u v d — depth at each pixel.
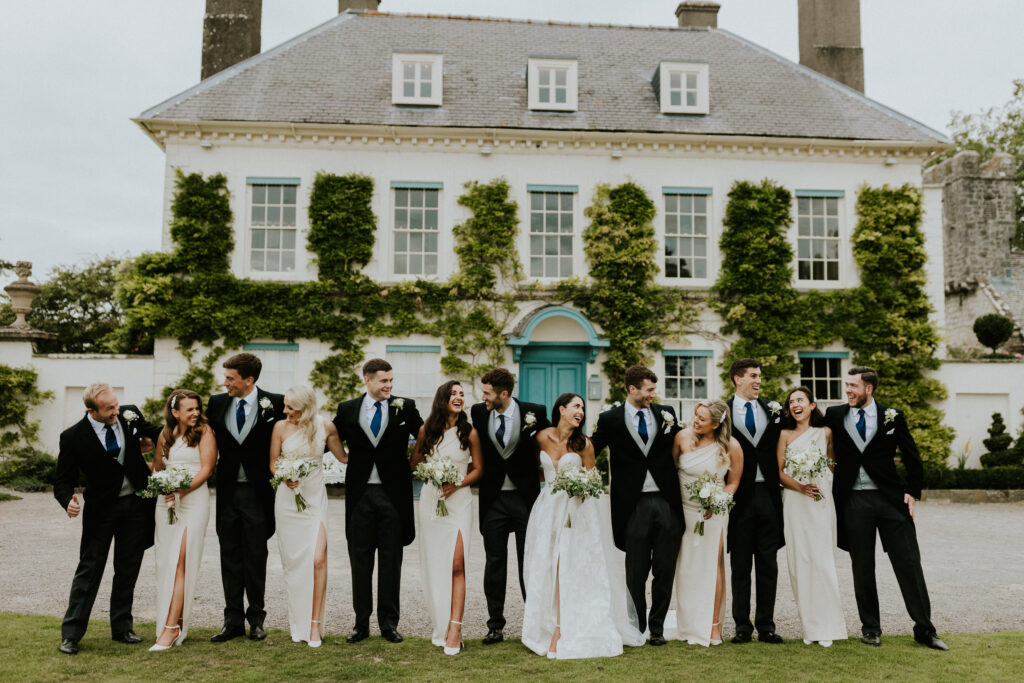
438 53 15.84
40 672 4.24
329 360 14.64
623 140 15.38
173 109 14.84
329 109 15.34
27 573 7.22
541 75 16.25
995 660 4.55
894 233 15.61
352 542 5.14
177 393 5.13
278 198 15.11
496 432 5.19
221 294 14.55
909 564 5.04
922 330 15.24
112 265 26.69
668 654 4.76
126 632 4.99
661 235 15.56
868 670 4.36
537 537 5.05
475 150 15.35
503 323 15.04
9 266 23.36
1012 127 34.09
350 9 19.02
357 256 14.85
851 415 5.27
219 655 4.64
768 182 15.56
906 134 15.91
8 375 14.44
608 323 15.10
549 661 4.57
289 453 5.05
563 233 15.45
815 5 18.81
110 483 4.95
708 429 5.17
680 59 16.27
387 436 5.20
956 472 14.01
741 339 15.17
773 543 5.14
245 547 5.09
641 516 5.10
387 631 5.09
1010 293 23.62
